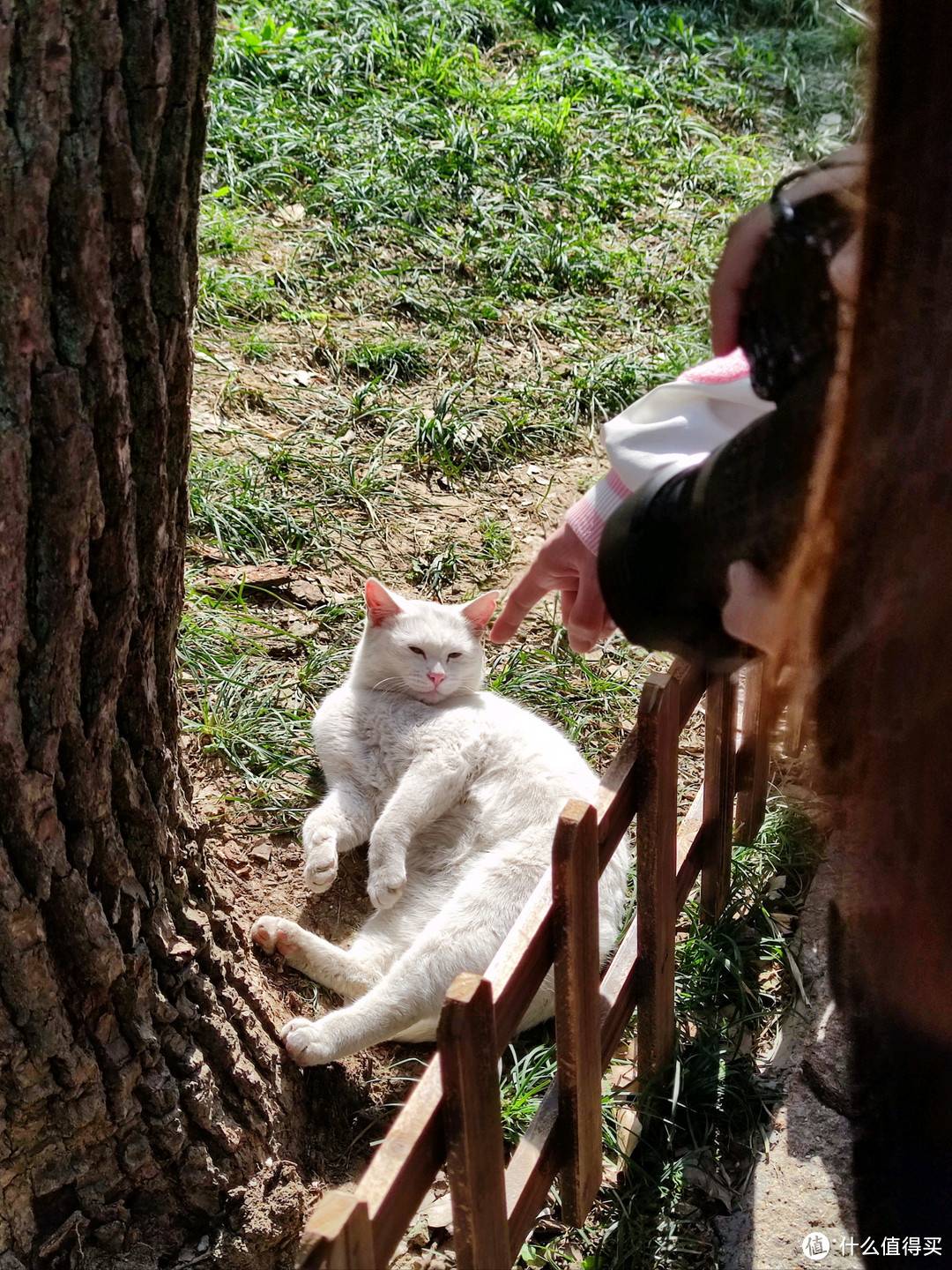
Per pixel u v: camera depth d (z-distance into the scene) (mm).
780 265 739
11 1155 1859
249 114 6293
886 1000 655
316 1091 2447
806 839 768
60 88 1275
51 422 1438
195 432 4379
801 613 691
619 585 1120
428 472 4547
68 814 1756
